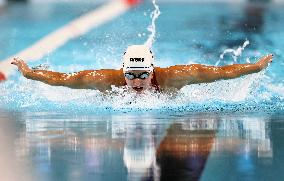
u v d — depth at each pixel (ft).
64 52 96.58
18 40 110.83
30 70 57.77
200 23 120.37
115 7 145.07
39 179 28.14
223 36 104.58
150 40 98.84
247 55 88.69
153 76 54.85
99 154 33.71
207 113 49.90
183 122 45.14
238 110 51.44
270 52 89.81
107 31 113.29
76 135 39.75
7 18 139.85
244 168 30.14
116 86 55.36
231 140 37.52
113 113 50.42
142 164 31.17
